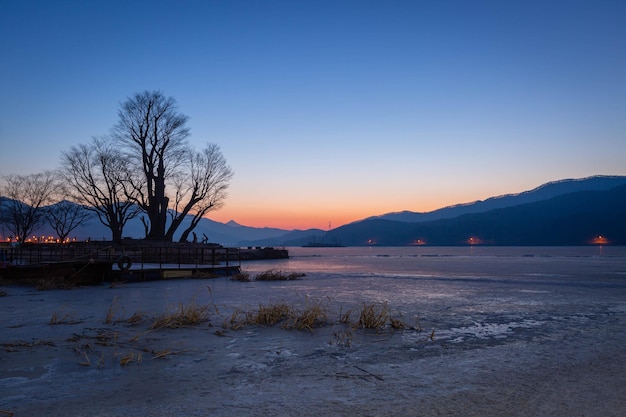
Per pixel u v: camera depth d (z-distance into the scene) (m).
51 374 7.78
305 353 9.46
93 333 11.41
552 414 5.96
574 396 6.71
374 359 8.98
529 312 15.71
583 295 21.41
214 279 30.69
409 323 13.42
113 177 51.44
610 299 19.75
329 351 9.65
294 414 5.95
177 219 53.78
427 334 11.62
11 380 7.43
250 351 9.61
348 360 8.90
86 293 21.44
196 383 7.33
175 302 17.83
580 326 12.98
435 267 53.03
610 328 12.66
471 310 16.20
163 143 52.84
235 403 6.38
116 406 6.24
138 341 10.51
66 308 16.11
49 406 6.23
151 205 52.00
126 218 53.72
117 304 17.22
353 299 19.52
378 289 24.20
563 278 32.91
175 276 30.64
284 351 9.62
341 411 6.06
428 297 20.41
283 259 88.50
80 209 73.12
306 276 35.84
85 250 40.81
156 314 14.48
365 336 11.28
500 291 23.23
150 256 42.25
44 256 38.75
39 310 15.60
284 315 13.79
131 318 13.12
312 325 12.52
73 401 6.43
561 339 11.08
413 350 9.79
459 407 6.21
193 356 9.16
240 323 12.59
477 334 11.70
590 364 8.65
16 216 63.84
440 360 8.91
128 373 7.88
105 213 52.25
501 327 12.77
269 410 6.09
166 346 10.00
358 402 6.43
